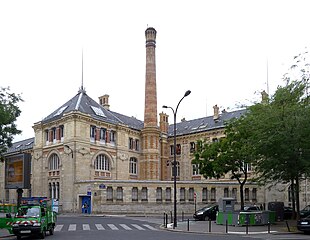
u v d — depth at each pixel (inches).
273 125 940.0
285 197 1881.2
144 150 2263.8
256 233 858.8
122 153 2114.9
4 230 935.0
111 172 2038.6
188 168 2348.7
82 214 1640.0
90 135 1937.7
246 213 1037.2
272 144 939.3
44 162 2005.4
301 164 924.0
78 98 2066.9
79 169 1831.9
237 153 1279.5
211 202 1827.0
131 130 2218.3
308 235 828.0
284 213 1277.1
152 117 2278.5
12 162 1075.9
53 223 842.8
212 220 1310.3
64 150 1875.0
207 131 2271.2
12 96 1082.1
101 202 1652.3
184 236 778.8
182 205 1760.6
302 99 999.6
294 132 909.8
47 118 2100.1
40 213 756.0
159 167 2365.9
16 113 1086.4
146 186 1732.3
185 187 1785.2
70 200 1780.3
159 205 1731.1
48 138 2023.9
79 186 1754.4
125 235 782.5
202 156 1427.2
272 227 995.9
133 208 1689.2
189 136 2372.0
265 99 1150.3
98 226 1032.8
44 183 1974.7
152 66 2313.0
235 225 1040.8
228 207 1152.8
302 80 1021.2
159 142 2418.8
